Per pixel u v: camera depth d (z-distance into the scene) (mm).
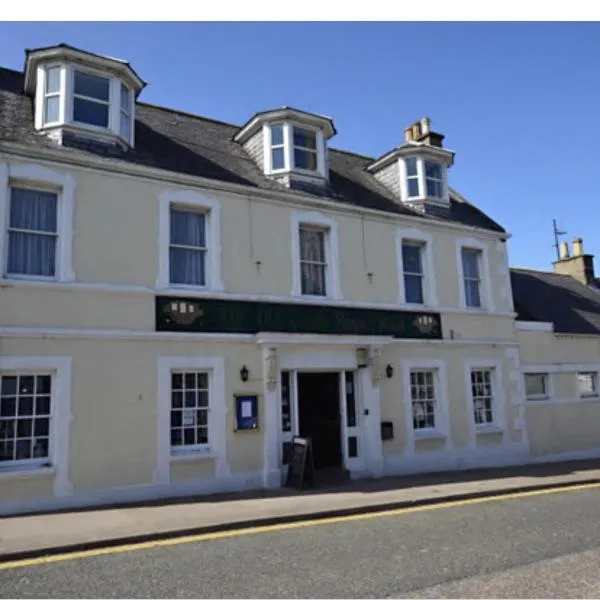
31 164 10219
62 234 10320
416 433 13953
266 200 12797
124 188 11109
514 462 15312
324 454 12867
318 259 13555
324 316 12969
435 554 6594
